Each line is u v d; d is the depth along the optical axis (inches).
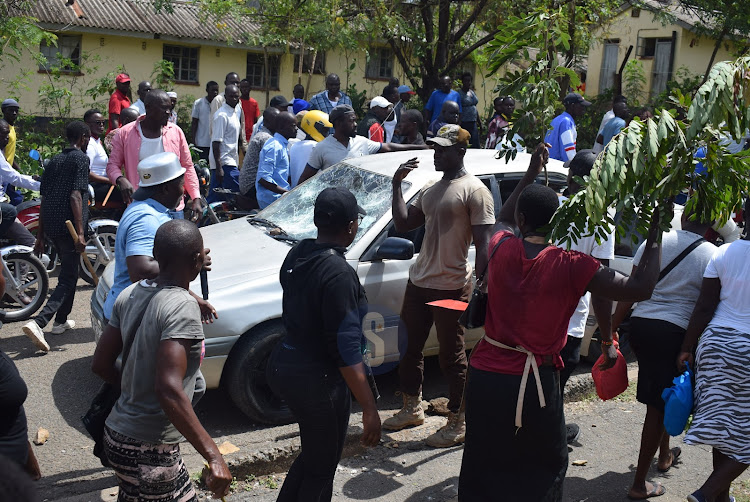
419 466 187.5
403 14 614.5
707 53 908.0
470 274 193.6
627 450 199.6
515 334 135.2
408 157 249.3
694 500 147.6
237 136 429.1
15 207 319.9
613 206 128.3
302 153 329.7
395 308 214.2
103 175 355.9
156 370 121.3
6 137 304.8
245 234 235.5
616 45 1015.0
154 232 165.0
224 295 197.6
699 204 136.6
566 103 370.9
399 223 197.5
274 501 169.8
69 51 770.2
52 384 227.6
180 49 822.5
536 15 164.4
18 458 138.5
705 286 157.2
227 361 198.7
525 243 138.2
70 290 267.9
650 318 169.0
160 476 126.5
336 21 593.0
